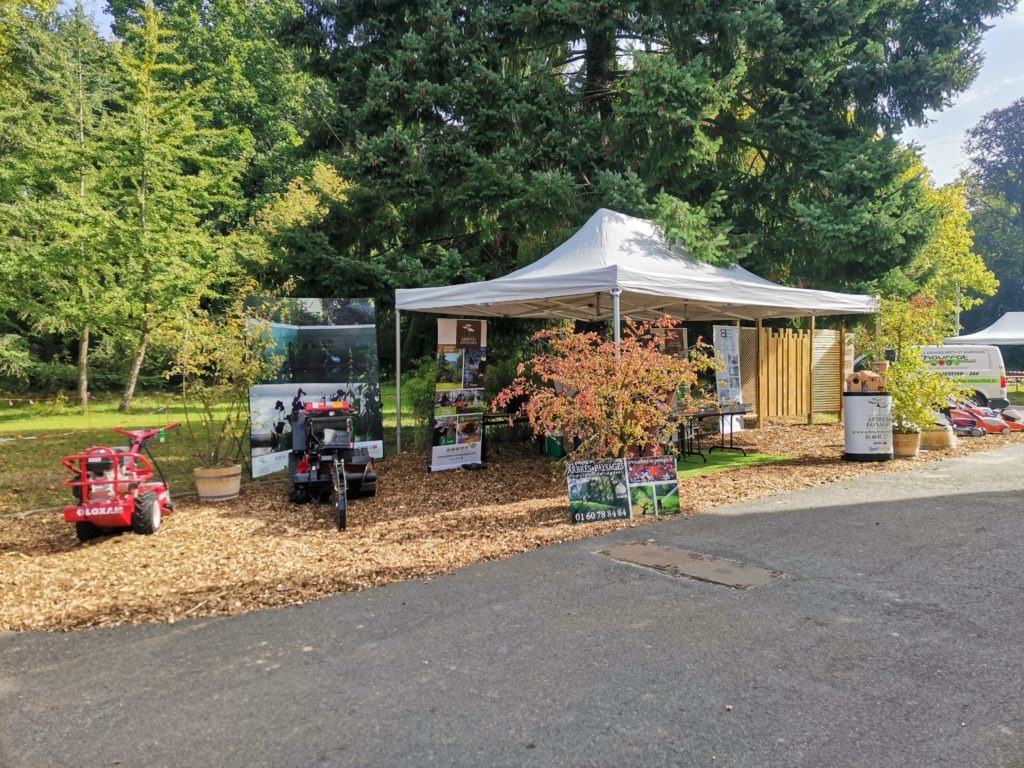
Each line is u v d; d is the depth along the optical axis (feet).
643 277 27.48
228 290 66.03
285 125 97.60
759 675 11.42
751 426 48.55
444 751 9.46
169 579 17.28
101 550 20.07
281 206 75.82
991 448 36.37
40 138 68.39
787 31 44.16
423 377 39.17
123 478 21.65
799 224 45.85
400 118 45.39
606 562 17.87
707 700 10.64
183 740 9.93
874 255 43.52
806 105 44.32
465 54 44.86
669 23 43.55
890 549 18.31
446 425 32.73
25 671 12.35
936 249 58.54
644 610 14.46
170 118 65.72
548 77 44.98
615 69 52.47
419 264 44.16
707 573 16.76
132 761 9.43
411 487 29.09
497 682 11.44
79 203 61.87
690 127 40.29
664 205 37.35
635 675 11.55
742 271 40.11
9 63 75.56
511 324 47.14
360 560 18.53
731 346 40.27
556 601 15.14
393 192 43.65
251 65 99.66
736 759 9.06
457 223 48.93
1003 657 11.83
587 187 45.39
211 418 30.30
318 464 25.81
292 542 20.70
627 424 24.31
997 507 22.65
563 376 24.98
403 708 10.68
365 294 44.19
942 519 21.26
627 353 24.91
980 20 47.19
